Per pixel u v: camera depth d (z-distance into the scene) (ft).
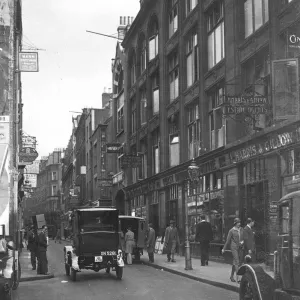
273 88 54.49
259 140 62.28
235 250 48.52
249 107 58.80
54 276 62.13
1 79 75.56
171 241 76.95
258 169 64.34
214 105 83.56
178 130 101.65
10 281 36.32
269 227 59.36
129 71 149.48
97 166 190.08
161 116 111.24
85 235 55.88
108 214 56.95
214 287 48.11
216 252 76.64
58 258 100.83
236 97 58.85
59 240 197.16
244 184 68.08
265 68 65.31
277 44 60.44
